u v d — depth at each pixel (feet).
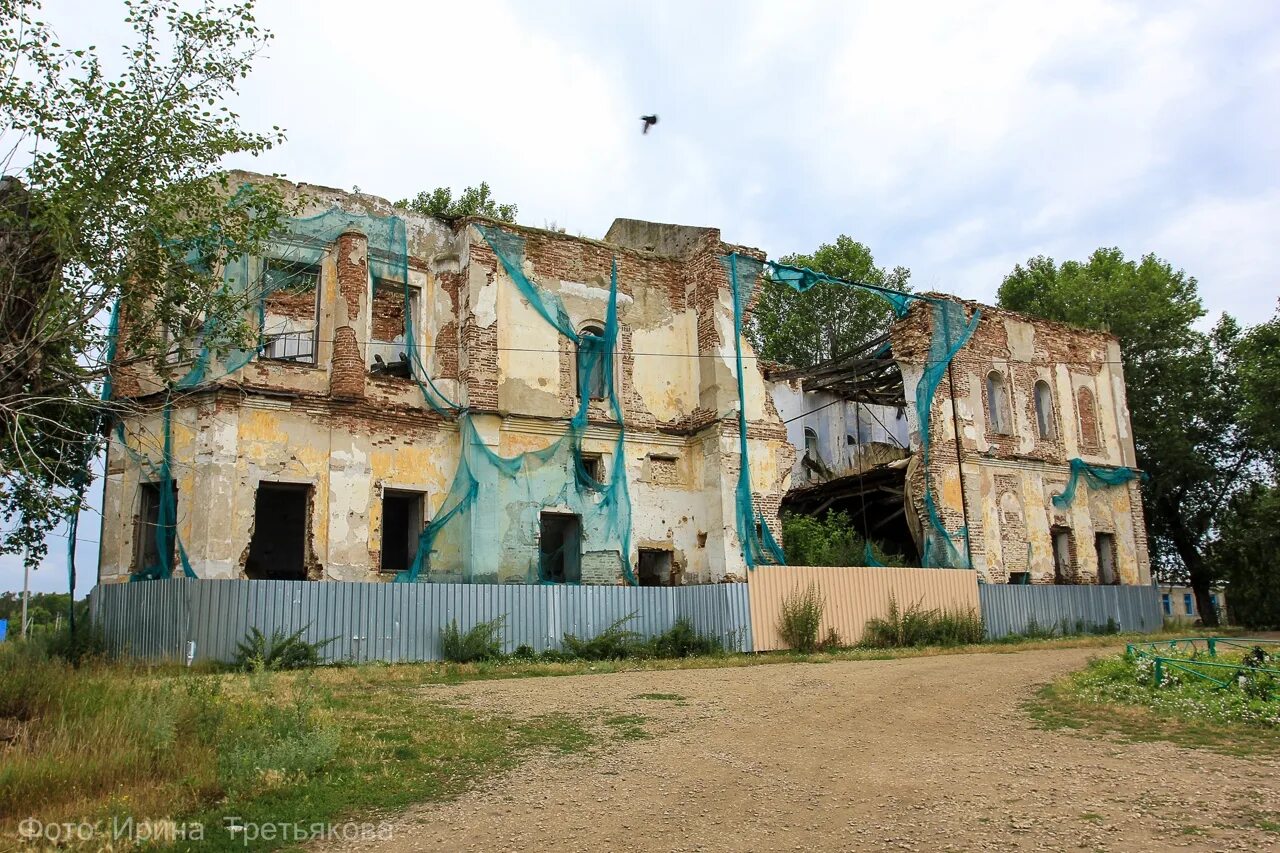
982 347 98.53
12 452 39.81
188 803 26.30
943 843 22.75
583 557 76.02
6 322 39.63
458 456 72.28
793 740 34.78
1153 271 133.28
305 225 69.72
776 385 115.34
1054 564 98.58
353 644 60.54
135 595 59.88
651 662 64.44
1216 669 45.83
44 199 37.88
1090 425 107.24
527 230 79.30
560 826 24.86
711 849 22.91
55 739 29.91
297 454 65.57
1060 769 29.63
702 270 85.25
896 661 64.64
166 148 40.40
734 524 79.30
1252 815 24.12
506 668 58.80
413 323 74.64
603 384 82.12
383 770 29.76
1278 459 116.57
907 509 93.35
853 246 153.48
